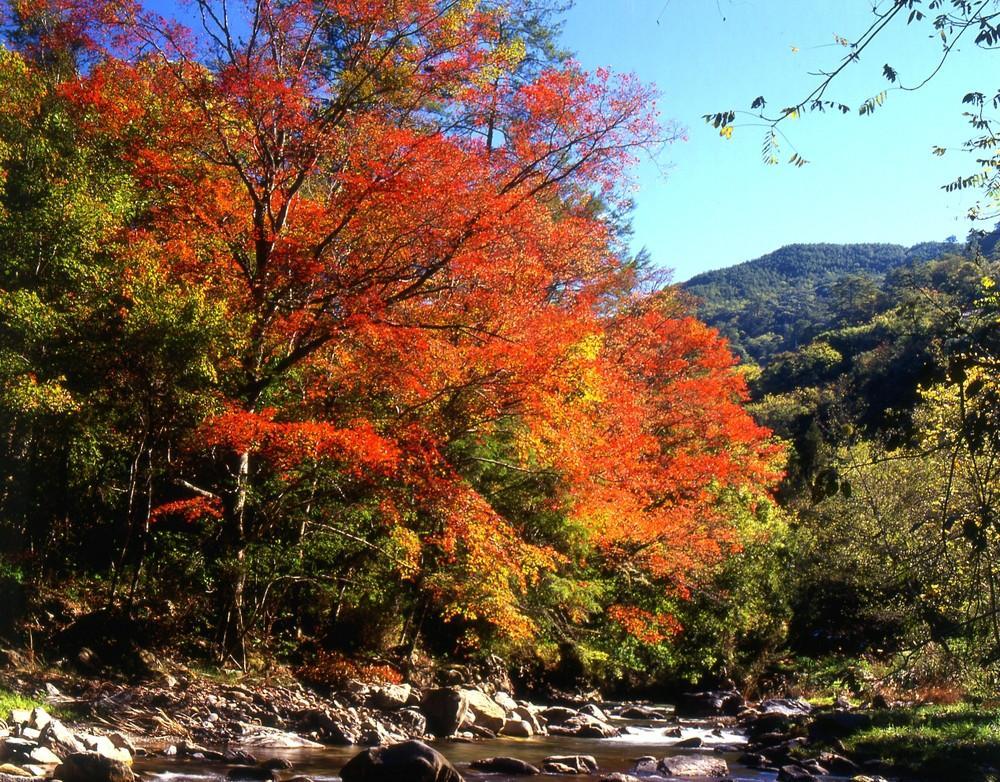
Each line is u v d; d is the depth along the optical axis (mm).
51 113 15523
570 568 22656
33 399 12266
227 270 16438
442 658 22266
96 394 14109
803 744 14969
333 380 16562
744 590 26891
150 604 17031
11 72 15672
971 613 6707
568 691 24328
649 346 29172
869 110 4957
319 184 20031
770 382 70938
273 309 15953
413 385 15836
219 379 15594
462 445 18688
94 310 13711
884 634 26250
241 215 16688
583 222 18969
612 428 21094
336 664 17812
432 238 15930
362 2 16672
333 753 12523
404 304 17156
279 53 17438
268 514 16922
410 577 18719
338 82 17969
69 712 12148
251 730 13164
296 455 14609
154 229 17406
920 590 6633
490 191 16266
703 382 27969
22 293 12625
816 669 27219
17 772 8906
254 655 17203
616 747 15656
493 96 17797
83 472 16438
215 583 17109
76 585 17422
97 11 16406
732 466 25656
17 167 15102
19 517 15570
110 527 18188
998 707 15477
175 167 16406
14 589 14953
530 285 17422
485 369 15922
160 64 16844
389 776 10211
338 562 19609
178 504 15070
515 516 20609
